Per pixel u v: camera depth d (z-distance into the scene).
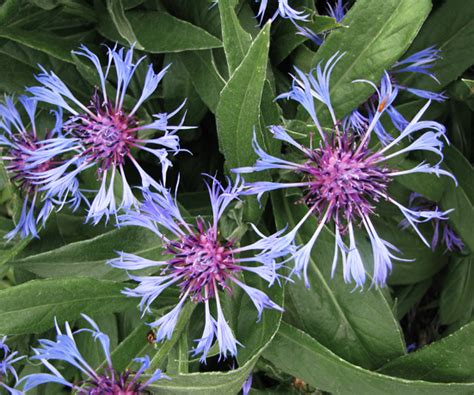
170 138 0.27
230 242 0.27
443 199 0.32
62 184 0.27
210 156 0.34
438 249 0.34
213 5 0.29
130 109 0.29
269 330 0.27
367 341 0.28
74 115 0.29
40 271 0.27
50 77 0.27
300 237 0.28
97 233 0.31
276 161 0.26
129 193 0.27
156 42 0.28
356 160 0.27
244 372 0.25
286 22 0.29
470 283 0.34
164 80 0.30
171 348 0.26
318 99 0.28
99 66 0.27
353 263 0.26
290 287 0.29
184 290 0.27
